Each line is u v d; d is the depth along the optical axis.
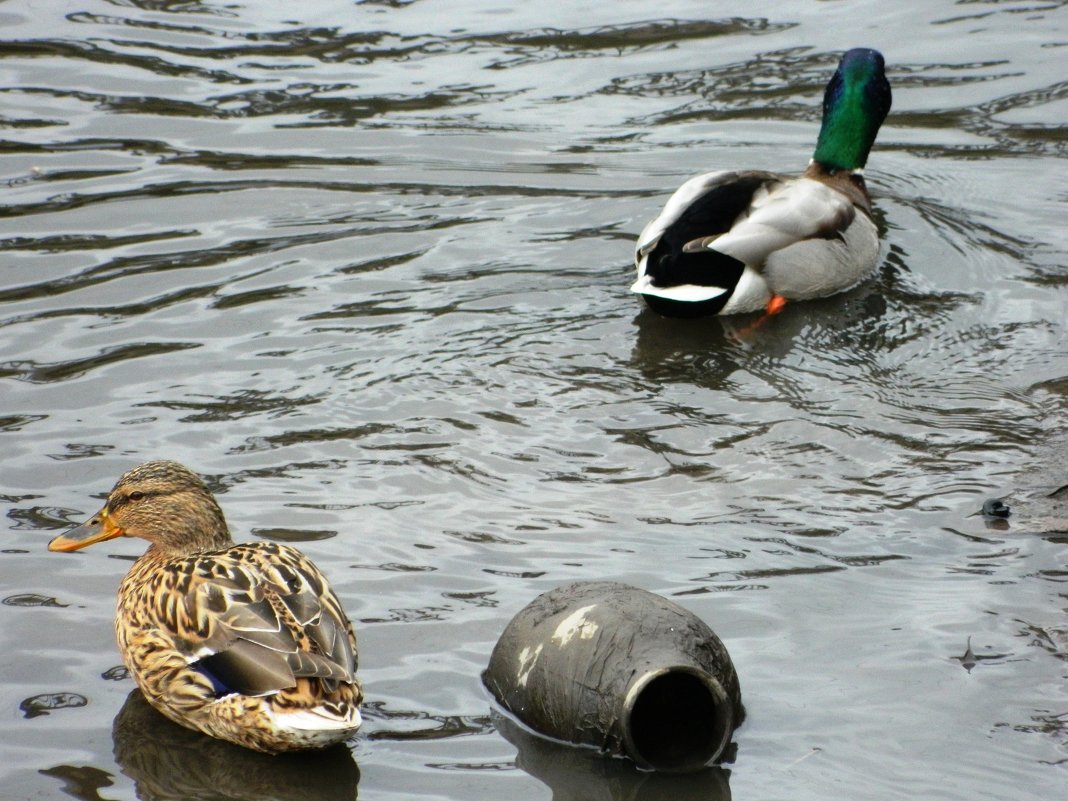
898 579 9.58
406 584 9.59
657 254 14.33
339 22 21.59
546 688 8.05
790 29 21.31
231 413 12.11
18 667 8.73
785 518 10.48
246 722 7.66
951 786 7.47
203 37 21.03
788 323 14.18
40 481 10.99
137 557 10.07
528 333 13.66
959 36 20.92
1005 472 11.12
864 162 16.59
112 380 12.64
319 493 10.87
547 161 17.44
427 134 18.11
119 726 8.17
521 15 21.86
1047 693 8.24
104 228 15.76
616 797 7.53
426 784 7.64
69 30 21.17
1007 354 13.24
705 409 12.33
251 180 16.92
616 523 10.44
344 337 13.48
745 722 8.05
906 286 14.88
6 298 14.16
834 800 7.39
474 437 11.77
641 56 20.47
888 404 12.36
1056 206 16.33
